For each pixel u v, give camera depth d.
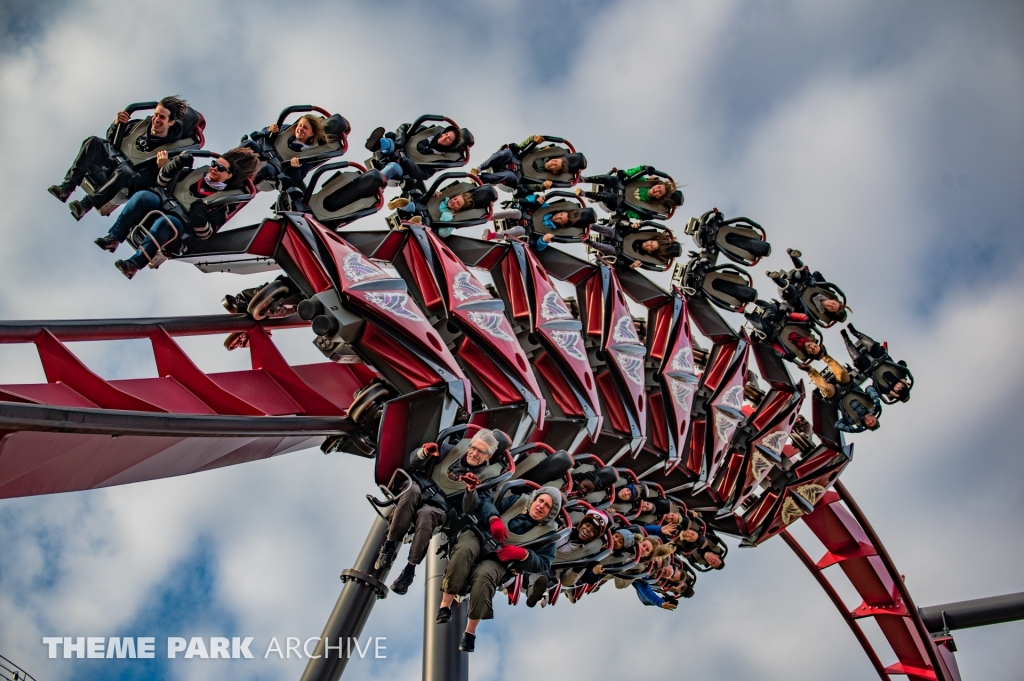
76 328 14.09
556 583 17.53
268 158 16.20
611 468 18.62
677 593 23.48
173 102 14.81
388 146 18.08
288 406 16.53
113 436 12.11
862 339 24.36
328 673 19.98
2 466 10.93
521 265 19.56
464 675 20.19
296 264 15.81
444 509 13.78
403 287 15.89
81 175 14.76
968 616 29.73
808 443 25.61
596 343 20.77
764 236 23.41
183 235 14.98
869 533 27.92
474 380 17.34
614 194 21.59
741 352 23.17
